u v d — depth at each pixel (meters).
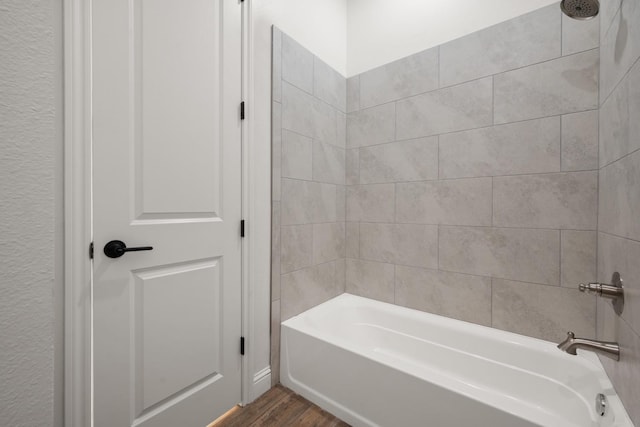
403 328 1.86
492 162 1.63
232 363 1.48
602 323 1.28
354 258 2.21
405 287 1.97
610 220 1.16
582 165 1.40
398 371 1.28
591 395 1.22
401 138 1.96
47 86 0.31
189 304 1.30
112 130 1.05
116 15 1.05
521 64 1.54
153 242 1.17
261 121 1.60
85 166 0.98
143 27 1.12
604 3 1.25
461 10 1.73
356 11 2.19
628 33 0.96
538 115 1.50
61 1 0.92
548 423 0.97
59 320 0.94
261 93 1.59
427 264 1.87
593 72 1.37
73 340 0.95
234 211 1.47
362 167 2.15
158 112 1.17
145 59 1.13
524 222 1.55
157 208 1.17
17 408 0.30
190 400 1.31
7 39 0.29
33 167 0.31
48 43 0.32
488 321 1.66
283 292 1.76
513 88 1.56
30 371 0.31
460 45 1.73
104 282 1.04
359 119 2.16
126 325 1.10
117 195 1.06
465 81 1.71
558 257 1.46
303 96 1.85
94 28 1.00
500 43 1.60
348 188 2.23
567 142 1.43
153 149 1.16
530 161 1.52
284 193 1.74
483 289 1.67
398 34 1.98
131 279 1.11
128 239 1.09
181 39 1.24
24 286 0.30
